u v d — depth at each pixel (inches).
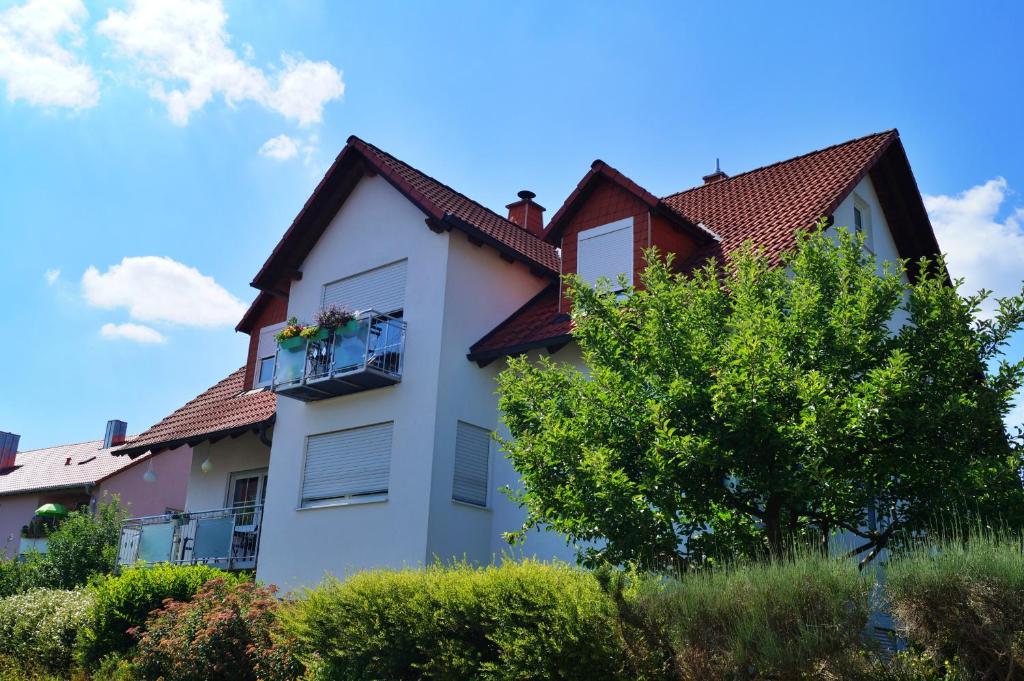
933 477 341.7
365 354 641.6
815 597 273.4
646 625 297.6
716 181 809.5
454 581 369.7
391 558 614.5
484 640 351.6
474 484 644.1
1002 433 352.5
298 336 695.1
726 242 645.3
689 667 286.4
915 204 717.3
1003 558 259.4
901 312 660.7
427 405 631.2
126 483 1295.5
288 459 712.4
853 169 650.8
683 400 353.7
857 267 391.2
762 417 325.4
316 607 414.6
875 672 262.7
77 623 643.5
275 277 776.9
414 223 690.2
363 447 667.4
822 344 358.3
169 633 536.7
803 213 610.5
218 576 627.2
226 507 834.8
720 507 360.8
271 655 470.6
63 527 920.3
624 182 645.9
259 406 796.0
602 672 305.0
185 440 810.8
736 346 350.0
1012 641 245.8
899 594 269.0
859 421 322.7
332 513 663.1
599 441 365.4
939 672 260.7
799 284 377.7
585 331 399.2
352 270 724.7
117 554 831.1
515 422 410.6
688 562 341.4
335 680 395.9
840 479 337.1
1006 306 362.6
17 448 1601.9
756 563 308.3
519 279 719.7
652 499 344.5
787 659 265.6
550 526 396.5
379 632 383.9
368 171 730.8
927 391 346.3
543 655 317.7
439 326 645.9
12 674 625.3
